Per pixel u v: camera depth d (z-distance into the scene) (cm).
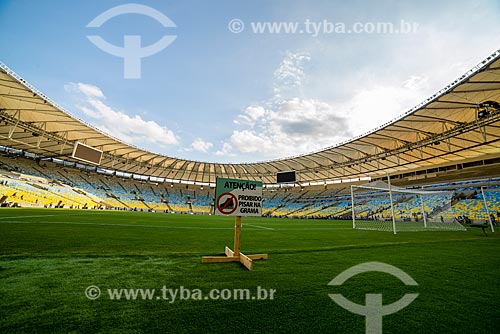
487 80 1241
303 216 3769
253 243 658
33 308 198
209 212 4331
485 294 260
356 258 439
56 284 257
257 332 170
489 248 588
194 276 301
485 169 2194
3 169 2616
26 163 3047
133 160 3681
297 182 4641
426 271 353
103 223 1038
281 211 4191
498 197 1958
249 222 1844
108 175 4144
